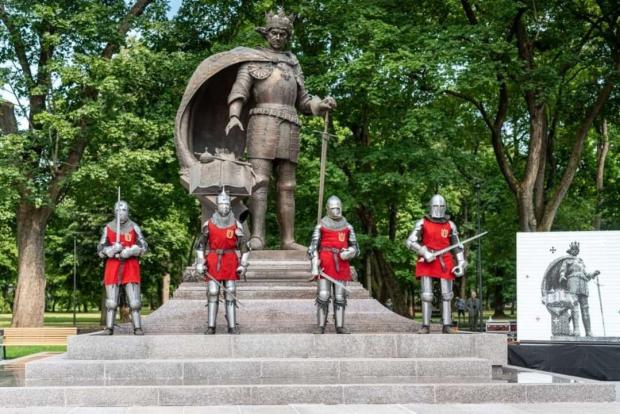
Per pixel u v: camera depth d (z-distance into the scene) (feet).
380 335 42.29
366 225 102.27
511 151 123.24
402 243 100.32
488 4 88.33
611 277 53.26
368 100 87.92
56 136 88.94
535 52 98.12
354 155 91.15
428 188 98.02
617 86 94.63
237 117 51.52
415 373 39.78
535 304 53.98
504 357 44.78
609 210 108.68
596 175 120.06
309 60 89.25
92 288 144.46
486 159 120.67
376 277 118.83
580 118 102.94
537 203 94.43
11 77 89.81
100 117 86.84
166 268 140.15
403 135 86.89
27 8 87.81
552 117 106.32
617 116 103.50
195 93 53.57
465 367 40.09
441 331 46.80
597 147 120.78
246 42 87.35
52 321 153.69
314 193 89.71
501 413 32.48
